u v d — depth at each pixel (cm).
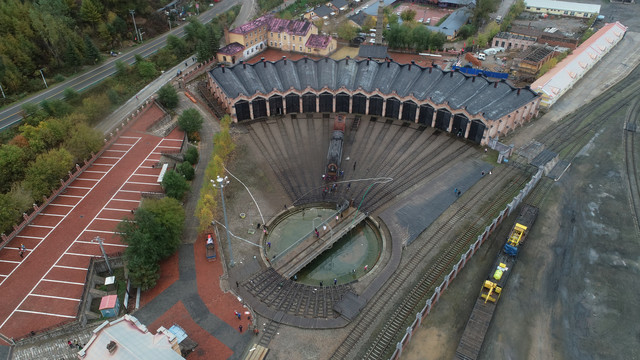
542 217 8394
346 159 10025
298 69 12069
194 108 11806
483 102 10700
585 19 19138
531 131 11100
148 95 12038
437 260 7538
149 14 15162
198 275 7100
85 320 6247
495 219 7856
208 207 7638
